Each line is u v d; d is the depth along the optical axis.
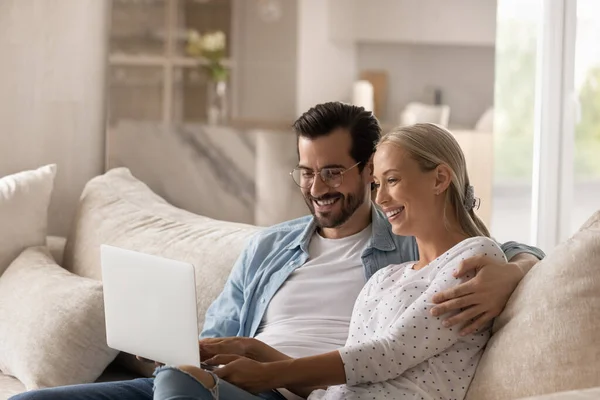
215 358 2.27
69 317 3.02
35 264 3.40
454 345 2.13
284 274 2.73
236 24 4.23
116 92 4.20
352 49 4.25
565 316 1.92
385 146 2.30
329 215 2.71
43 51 4.21
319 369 2.12
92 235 3.57
